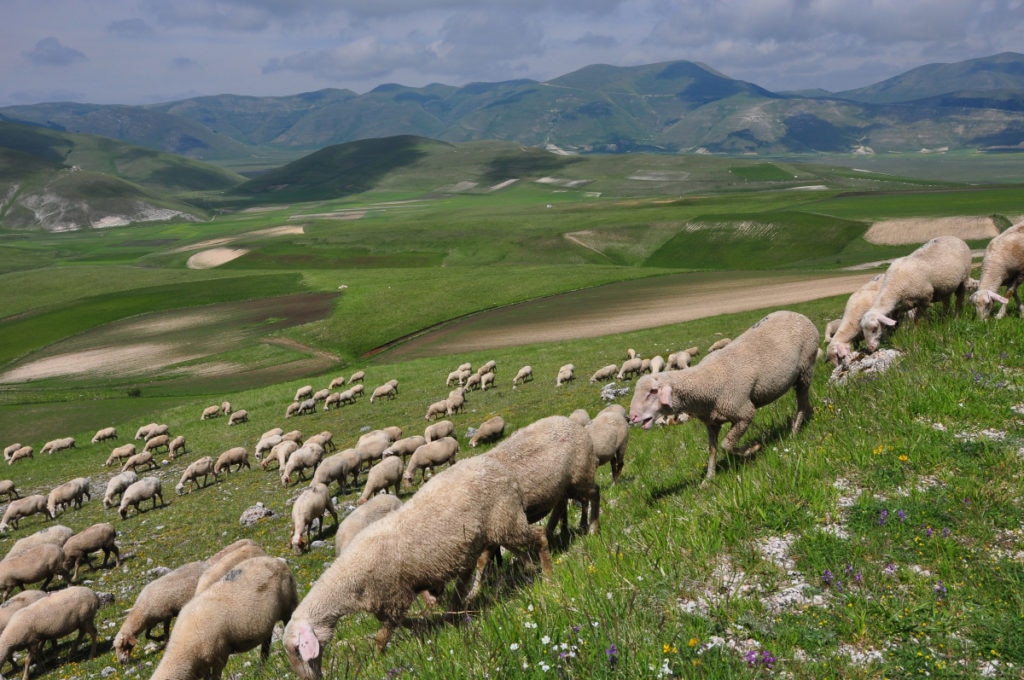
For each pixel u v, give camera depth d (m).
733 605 6.20
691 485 10.27
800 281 78.31
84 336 91.31
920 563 6.55
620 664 5.22
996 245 13.62
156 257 195.25
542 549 8.62
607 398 27.67
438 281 101.94
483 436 24.95
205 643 9.25
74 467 42.44
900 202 166.62
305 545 17.27
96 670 13.57
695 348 36.66
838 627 5.80
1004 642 5.40
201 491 29.97
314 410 46.94
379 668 6.86
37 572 18.95
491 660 5.65
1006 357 10.71
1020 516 6.93
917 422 9.18
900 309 13.70
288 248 181.75
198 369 71.31
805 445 9.57
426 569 8.01
